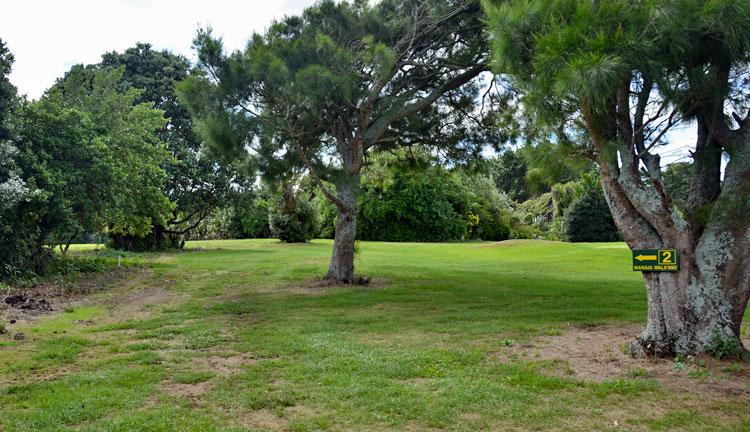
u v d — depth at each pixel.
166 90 28.14
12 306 10.27
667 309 6.29
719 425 4.34
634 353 6.44
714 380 5.41
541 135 7.02
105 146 15.79
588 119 6.23
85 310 10.34
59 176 14.37
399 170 17.22
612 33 5.52
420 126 15.30
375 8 12.70
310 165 12.48
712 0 5.21
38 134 14.56
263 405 4.87
